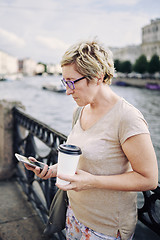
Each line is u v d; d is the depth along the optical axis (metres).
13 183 3.17
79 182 0.98
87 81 1.02
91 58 0.98
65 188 0.98
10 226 2.28
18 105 3.24
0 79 84.31
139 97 31.48
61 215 1.39
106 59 1.04
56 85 46.09
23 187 2.96
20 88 51.50
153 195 1.21
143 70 55.66
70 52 1.01
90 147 1.05
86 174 1.00
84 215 1.14
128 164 1.07
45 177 1.22
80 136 1.14
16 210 2.54
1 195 2.84
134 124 0.94
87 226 1.13
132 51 83.69
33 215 2.47
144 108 21.80
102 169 1.05
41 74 176.62
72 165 0.97
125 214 1.09
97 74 1.00
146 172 0.92
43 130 2.26
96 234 1.11
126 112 0.98
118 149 1.02
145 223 1.30
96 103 1.09
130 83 55.50
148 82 49.00
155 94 36.41
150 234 2.87
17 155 1.25
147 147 0.91
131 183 0.94
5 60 126.31
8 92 39.91
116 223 1.08
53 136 2.03
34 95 36.56
